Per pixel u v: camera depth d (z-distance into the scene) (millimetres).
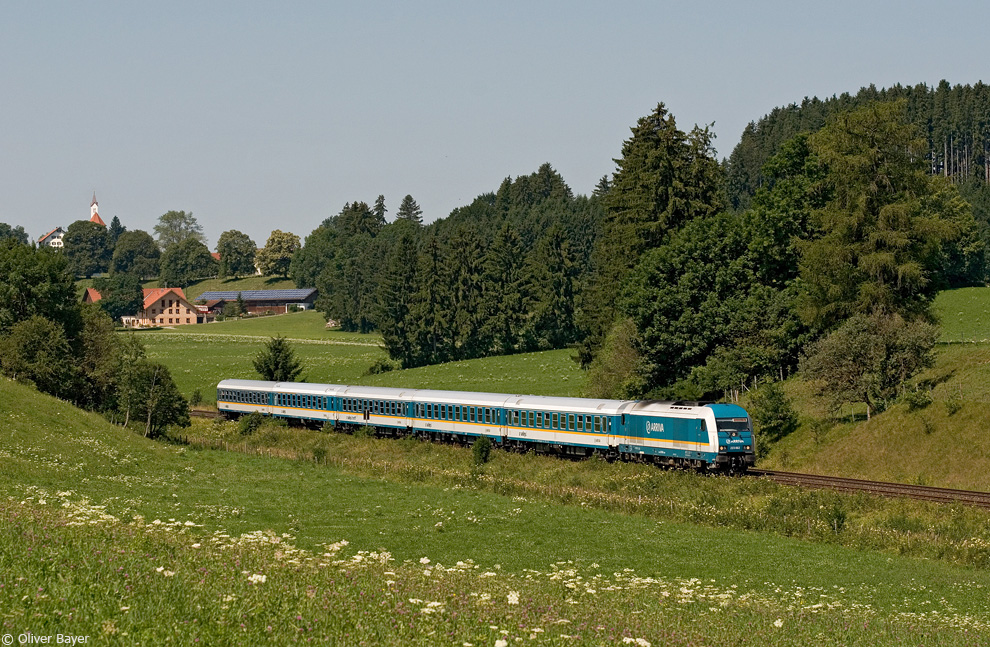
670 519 41094
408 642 13773
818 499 42125
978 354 65688
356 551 31828
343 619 14648
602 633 16500
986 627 22859
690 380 72562
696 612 21828
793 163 81812
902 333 57438
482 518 39625
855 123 66938
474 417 64812
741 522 39656
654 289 75750
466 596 18359
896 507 40688
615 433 55875
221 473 51125
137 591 15070
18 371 77125
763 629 19609
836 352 58062
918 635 20578
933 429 52094
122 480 43219
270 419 82250
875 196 66750
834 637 19422
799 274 75625
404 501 43625
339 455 64125
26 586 14539
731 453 50188
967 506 39719
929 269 70375
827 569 32031
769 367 71375
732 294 75938
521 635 15328
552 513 41562
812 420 60219
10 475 39156
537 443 61281
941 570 32219
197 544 20766
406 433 70625
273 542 24000
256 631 13523
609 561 32250
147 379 70875
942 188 71188
